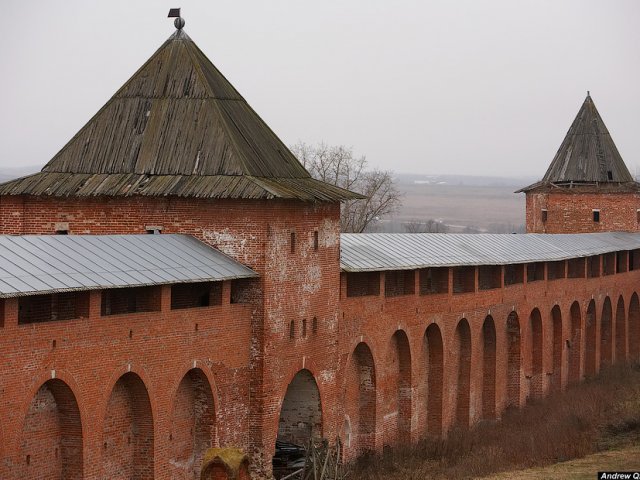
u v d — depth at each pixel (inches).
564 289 2736.2
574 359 2849.4
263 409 1589.6
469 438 2084.2
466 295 2213.3
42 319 1400.1
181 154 1658.5
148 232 1638.8
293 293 1653.5
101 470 1336.1
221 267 1534.2
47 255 1304.1
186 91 1718.8
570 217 3336.6
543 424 2196.1
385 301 1943.9
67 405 1284.4
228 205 1592.0
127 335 1348.4
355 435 1916.8
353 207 3996.1
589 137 3358.8
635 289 3287.4
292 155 1791.3
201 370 1489.9
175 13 1784.0
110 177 1665.8
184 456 1502.2
